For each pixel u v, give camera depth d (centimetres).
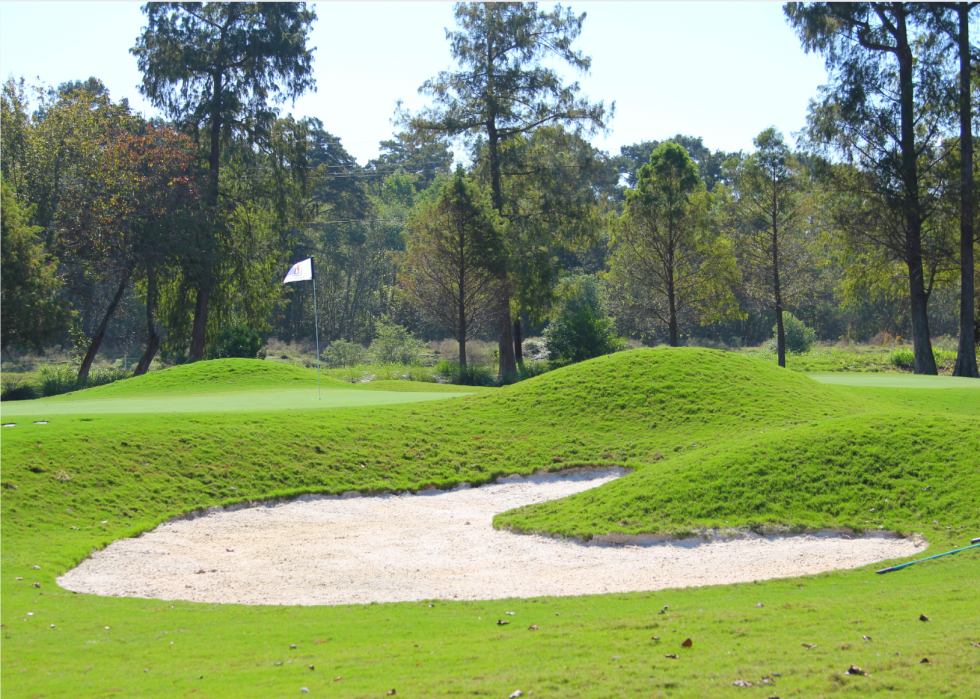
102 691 607
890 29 3578
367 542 1248
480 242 3812
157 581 1040
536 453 1677
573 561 1133
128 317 6406
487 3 3997
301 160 4178
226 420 1661
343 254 7662
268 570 1103
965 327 3450
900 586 878
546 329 4422
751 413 1780
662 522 1223
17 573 980
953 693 527
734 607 836
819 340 6612
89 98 3931
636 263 4312
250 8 3962
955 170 3541
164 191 3712
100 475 1340
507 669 638
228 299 4178
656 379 1983
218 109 3900
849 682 557
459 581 1055
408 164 10662
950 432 1382
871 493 1241
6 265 3144
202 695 594
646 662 638
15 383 3747
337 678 630
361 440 1686
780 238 4203
